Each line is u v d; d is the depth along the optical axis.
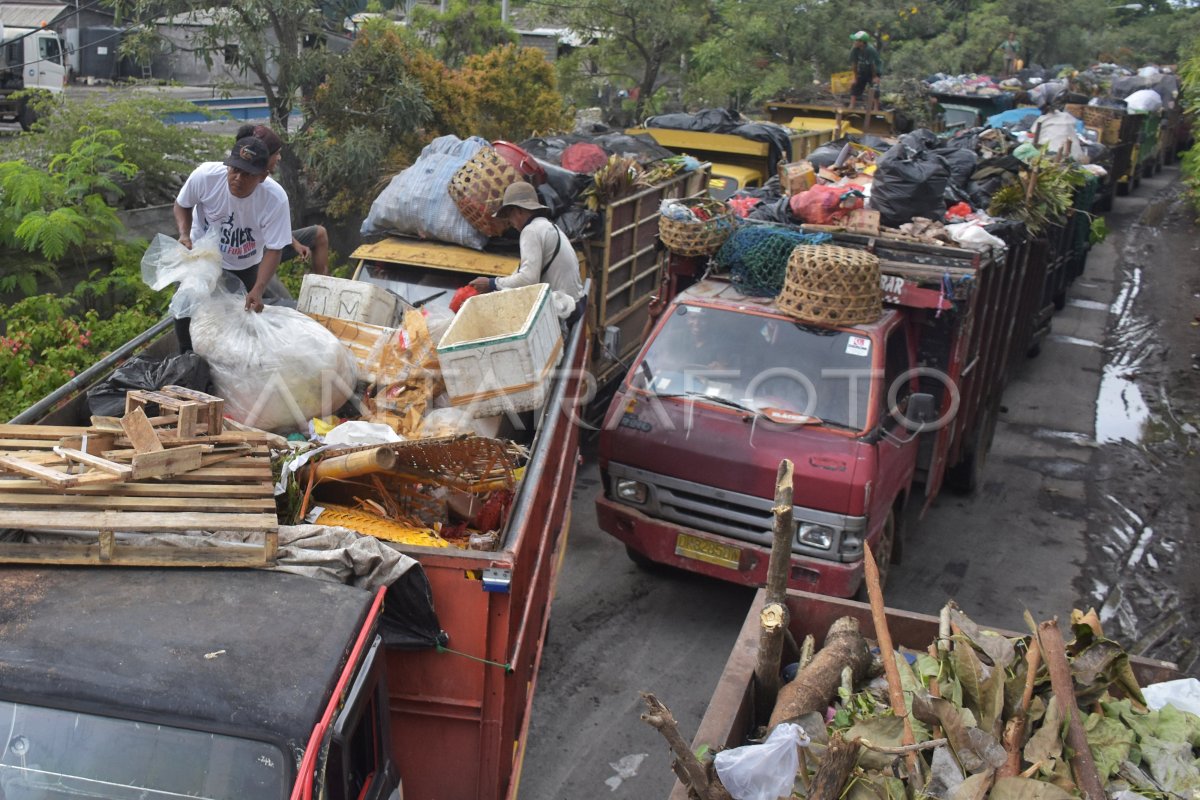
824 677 3.77
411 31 17.17
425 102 13.31
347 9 15.01
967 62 31.08
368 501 4.34
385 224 8.05
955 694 3.52
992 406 9.01
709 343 6.72
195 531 3.38
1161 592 7.39
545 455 4.89
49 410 4.50
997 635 3.91
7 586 3.10
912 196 7.73
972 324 7.26
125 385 4.69
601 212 8.56
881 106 18.83
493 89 14.91
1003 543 8.05
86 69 25.12
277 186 6.02
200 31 12.55
